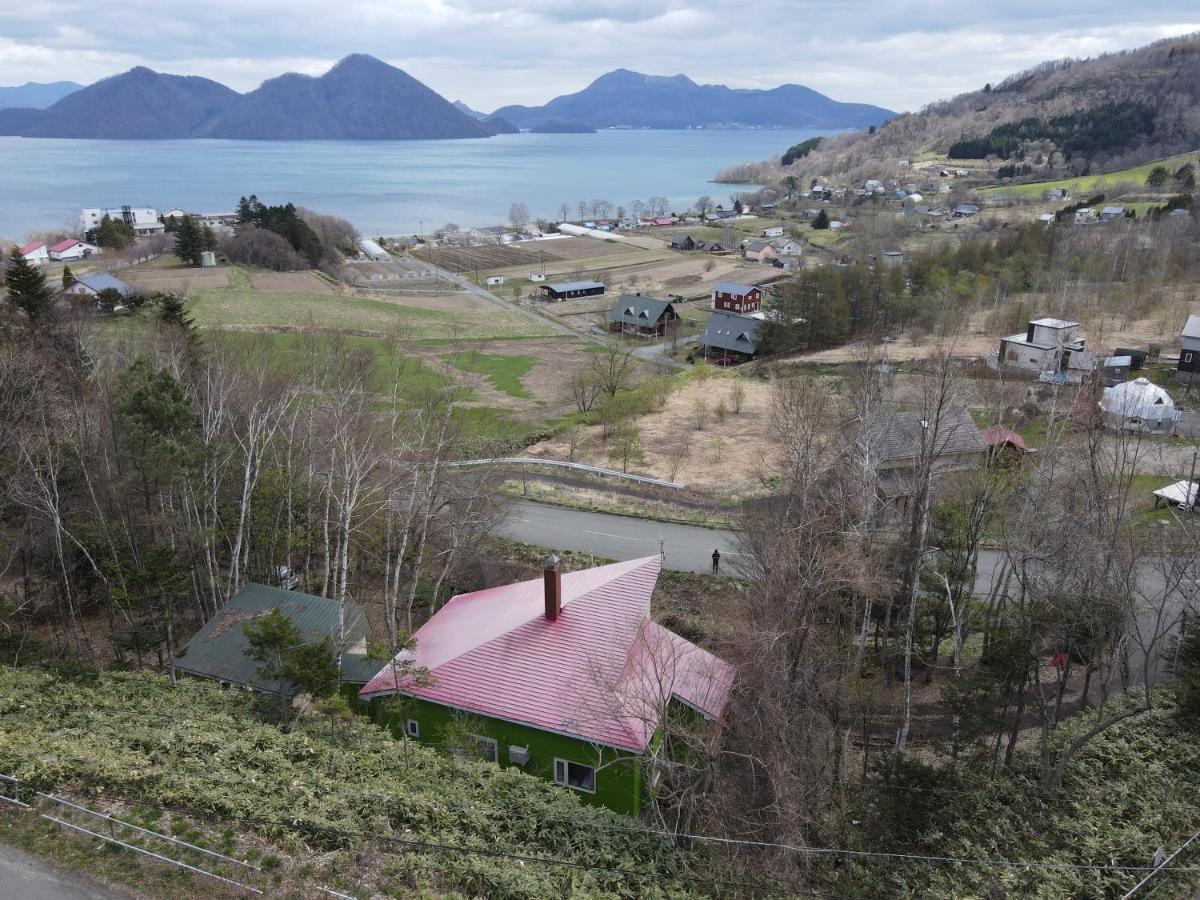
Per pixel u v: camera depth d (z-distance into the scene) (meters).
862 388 42.09
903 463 39.72
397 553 42.91
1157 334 97.88
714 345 115.00
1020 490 36.47
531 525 52.56
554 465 64.19
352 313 127.25
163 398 35.31
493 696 27.48
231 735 25.05
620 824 23.80
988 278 123.31
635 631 28.95
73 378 45.88
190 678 30.55
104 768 20.98
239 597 33.97
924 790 26.23
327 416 47.19
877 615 39.22
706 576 45.12
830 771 27.47
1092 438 33.66
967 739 29.44
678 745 27.64
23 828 18.84
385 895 18.36
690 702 27.80
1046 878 22.55
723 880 22.00
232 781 21.75
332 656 28.36
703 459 66.81
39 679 28.22
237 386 46.12
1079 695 35.25
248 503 38.56
